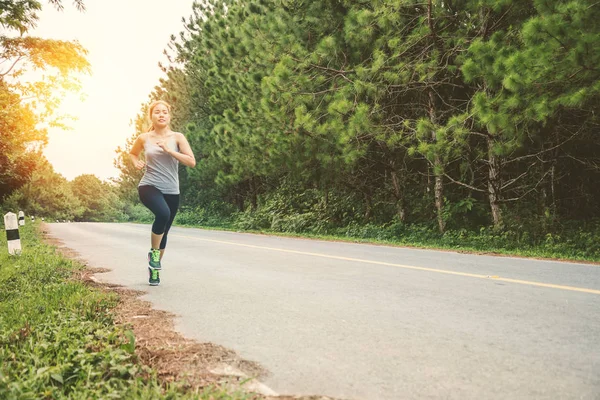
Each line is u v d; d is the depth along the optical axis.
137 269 7.44
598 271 6.81
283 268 7.26
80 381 2.63
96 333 3.48
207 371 2.88
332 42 13.16
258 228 21.31
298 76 14.27
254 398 2.46
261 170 18.53
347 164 15.48
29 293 5.24
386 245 11.91
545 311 4.30
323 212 19.08
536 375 2.77
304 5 14.81
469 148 12.47
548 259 8.47
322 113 14.71
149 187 5.76
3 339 3.42
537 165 14.77
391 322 3.97
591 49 8.27
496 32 10.10
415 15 12.85
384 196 18.06
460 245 12.70
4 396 2.32
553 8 8.58
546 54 8.59
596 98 11.28
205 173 25.69
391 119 14.22
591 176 14.95
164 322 4.09
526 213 13.91
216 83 22.00
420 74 12.77
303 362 3.04
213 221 27.22
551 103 9.28
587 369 2.86
